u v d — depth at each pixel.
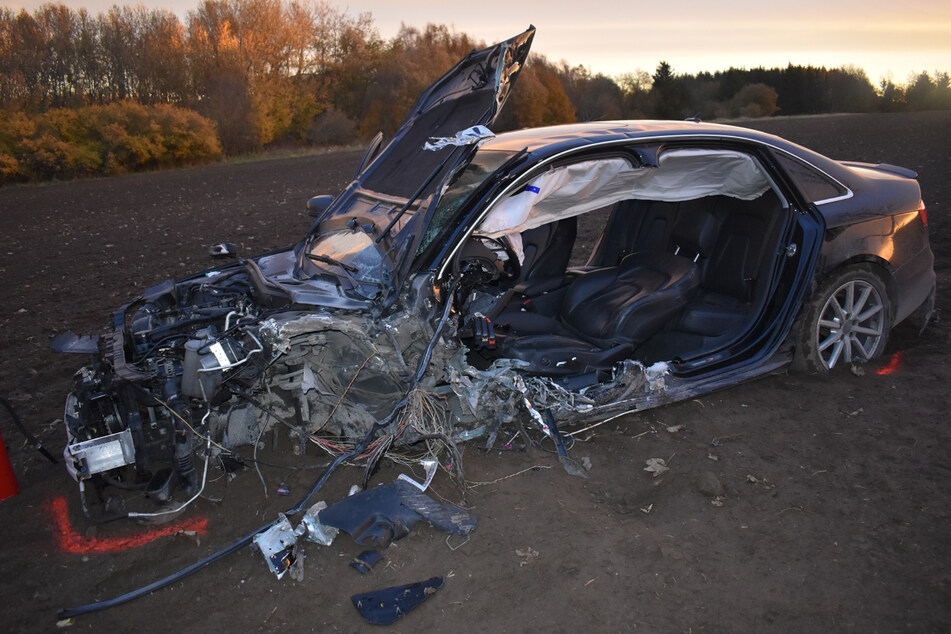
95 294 8.40
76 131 34.28
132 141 34.28
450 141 3.44
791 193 4.28
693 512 3.33
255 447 3.71
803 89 87.00
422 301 3.48
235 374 3.34
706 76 90.81
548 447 3.94
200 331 3.41
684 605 2.73
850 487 3.46
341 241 4.09
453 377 3.65
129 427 3.35
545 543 3.14
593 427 4.13
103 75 45.88
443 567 3.03
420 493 3.45
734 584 2.84
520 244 4.19
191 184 25.33
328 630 2.70
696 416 4.23
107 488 3.70
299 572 3.01
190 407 3.35
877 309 4.70
